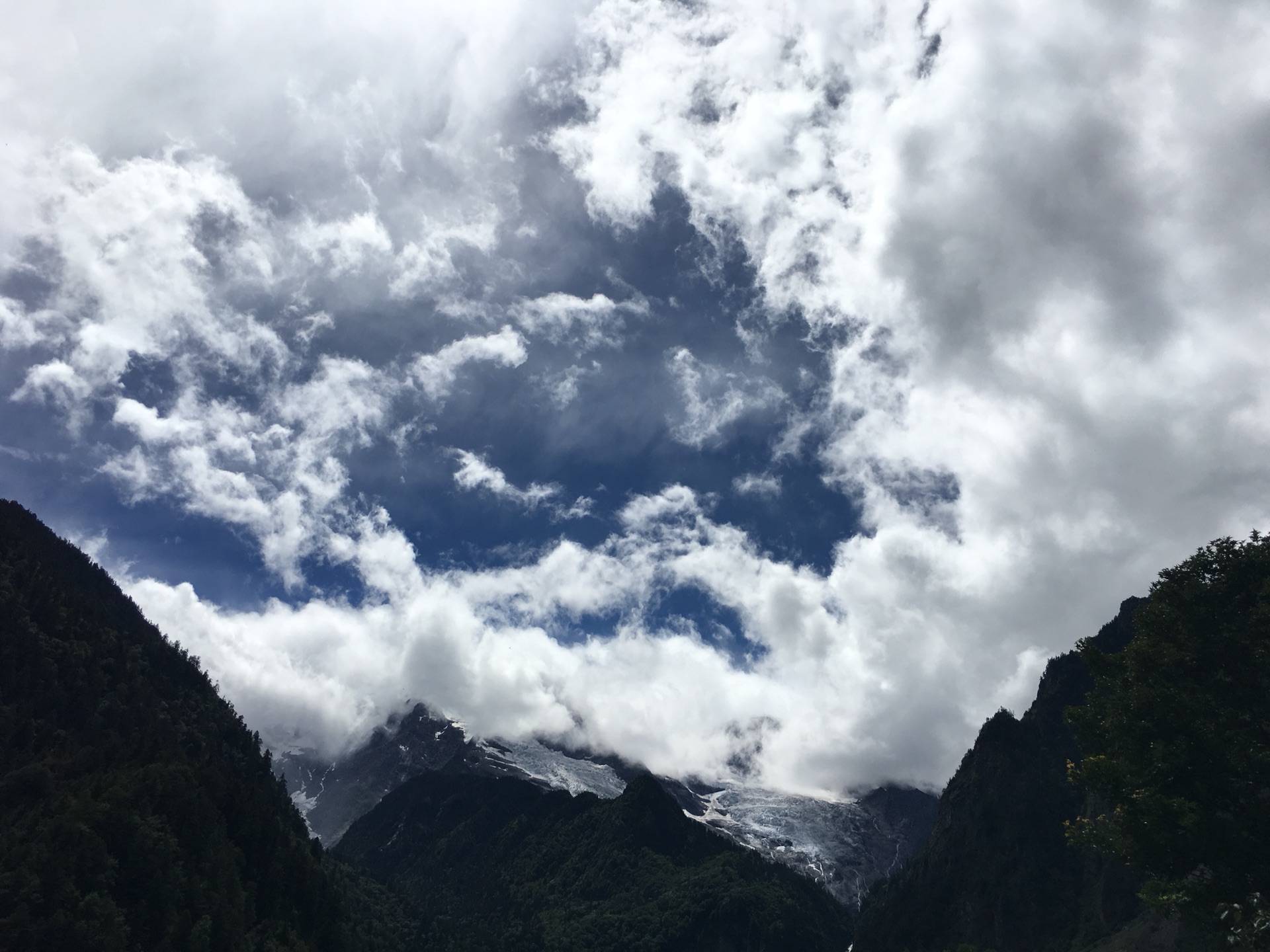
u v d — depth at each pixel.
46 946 139.00
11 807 178.88
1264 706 66.88
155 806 185.62
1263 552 70.44
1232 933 48.22
